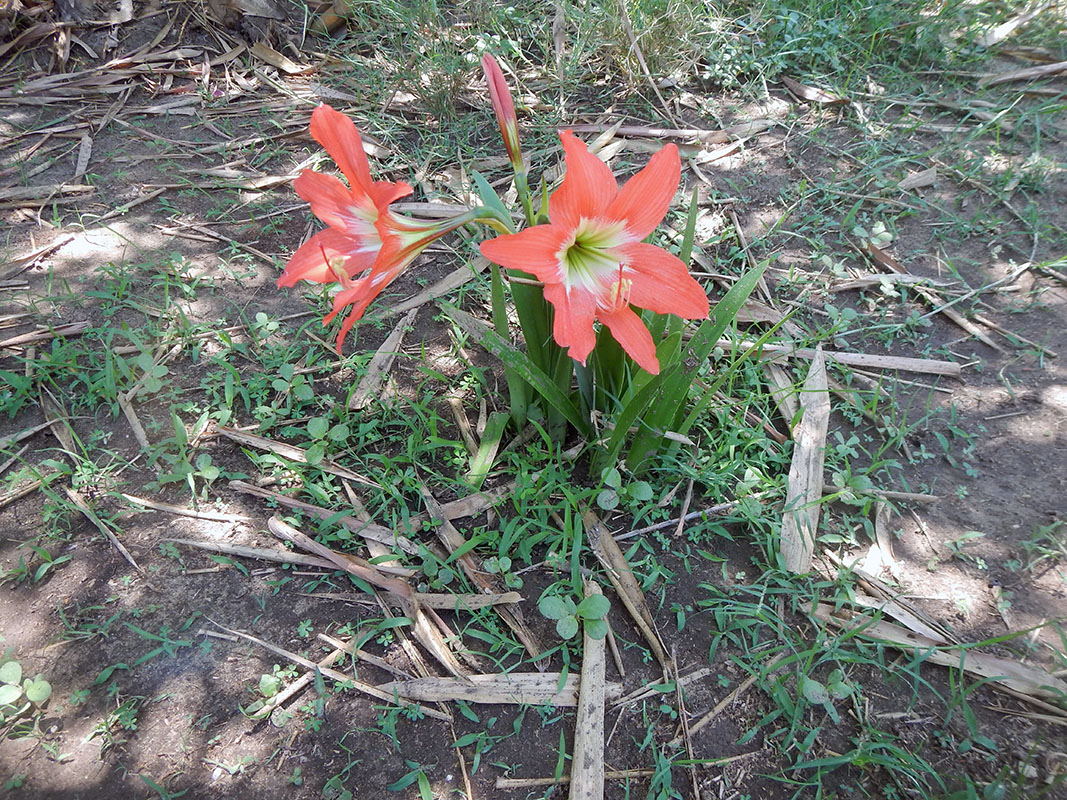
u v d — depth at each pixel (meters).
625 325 0.40
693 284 0.40
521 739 0.44
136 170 0.81
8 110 0.87
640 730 0.44
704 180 0.81
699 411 0.53
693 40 0.95
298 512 0.54
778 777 0.42
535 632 0.48
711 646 0.47
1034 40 0.97
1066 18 0.98
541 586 0.50
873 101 0.91
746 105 0.92
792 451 0.57
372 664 0.47
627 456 0.55
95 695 0.44
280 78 0.94
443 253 0.75
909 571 0.51
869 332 0.67
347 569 0.50
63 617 0.47
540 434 0.58
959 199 0.79
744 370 0.62
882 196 0.80
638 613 0.49
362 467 0.57
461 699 0.45
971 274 0.71
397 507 0.55
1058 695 0.44
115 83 0.92
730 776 0.42
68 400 0.60
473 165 0.83
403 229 0.39
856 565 0.51
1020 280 0.71
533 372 0.50
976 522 0.54
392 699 0.45
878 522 0.53
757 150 0.85
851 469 0.57
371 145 0.85
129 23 0.97
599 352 0.52
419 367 0.64
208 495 0.55
